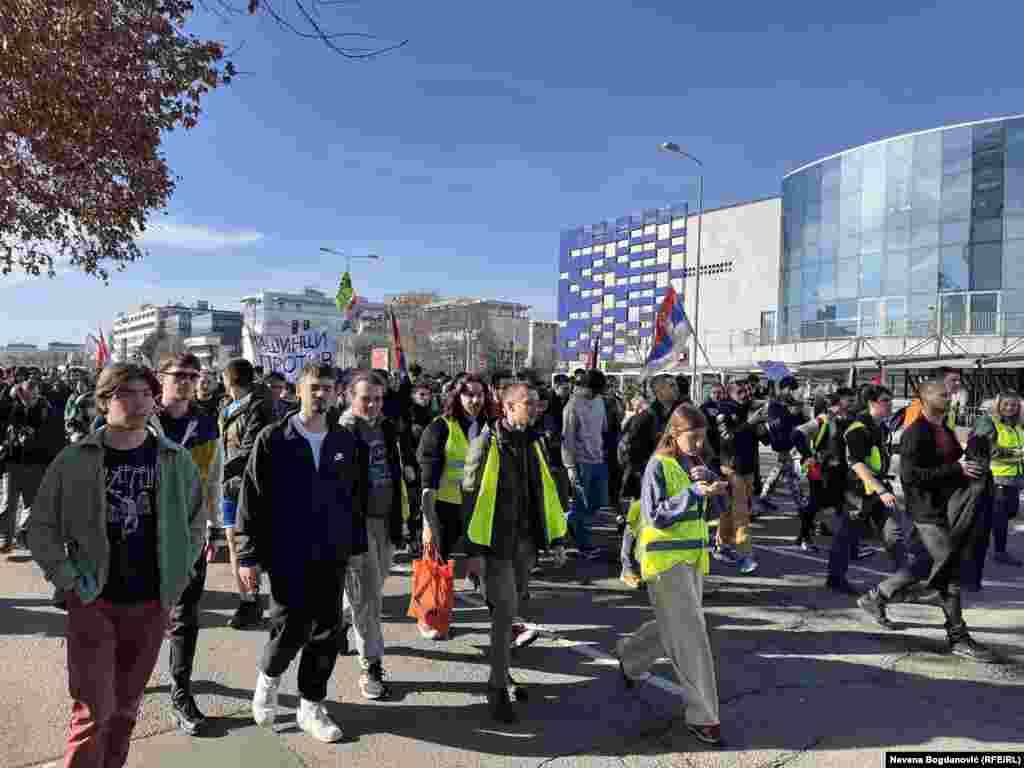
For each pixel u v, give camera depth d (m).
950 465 4.93
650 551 3.79
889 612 5.97
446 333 83.44
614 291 77.00
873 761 3.46
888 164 34.47
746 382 9.91
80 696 2.72
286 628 3.54
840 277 36.59
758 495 11.12
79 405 6.98
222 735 3.60
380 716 3.86
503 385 6.18
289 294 116.25
